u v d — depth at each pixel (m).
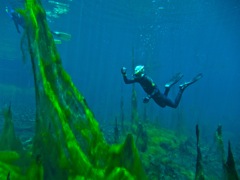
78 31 55.75
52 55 3.38
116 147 2.94
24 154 3.61
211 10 34.97
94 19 42.84
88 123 3.21
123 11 36.25
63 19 41.75
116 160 2.83
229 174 2.77
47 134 3.06
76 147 2.83
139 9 34.84
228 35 55.81
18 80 30.09
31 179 2.56
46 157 2.99
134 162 2.82
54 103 3.04
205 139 17.84
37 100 3.24
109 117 23.02
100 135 3.18
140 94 27.56
